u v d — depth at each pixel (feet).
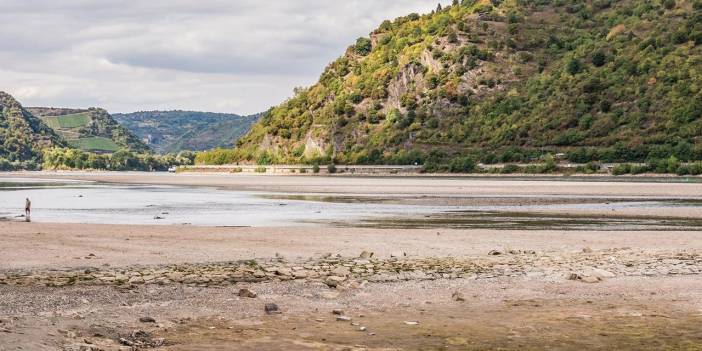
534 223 141.79
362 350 40.47
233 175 639.76
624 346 41.27
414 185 339.36
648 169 414.82
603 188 285.02
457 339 43.14
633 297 56.49
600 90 538.47
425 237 109.70
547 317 49.37
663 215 158.61
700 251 87.35
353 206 199.00
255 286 61.31
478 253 88.99
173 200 237.66
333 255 85.25
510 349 40.81
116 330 45.14
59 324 45.83
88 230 119.03
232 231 118.32
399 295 57.82
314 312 51.42
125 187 375.04
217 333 44.65
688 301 54.75
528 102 572.10
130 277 65.51
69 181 508.53
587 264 74.23
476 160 517.96
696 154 419.33
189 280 64.03
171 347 40.91
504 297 56.90
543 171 456.45
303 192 287.69
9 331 42.86
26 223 134.51
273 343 42.01
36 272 70.08
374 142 626.23
